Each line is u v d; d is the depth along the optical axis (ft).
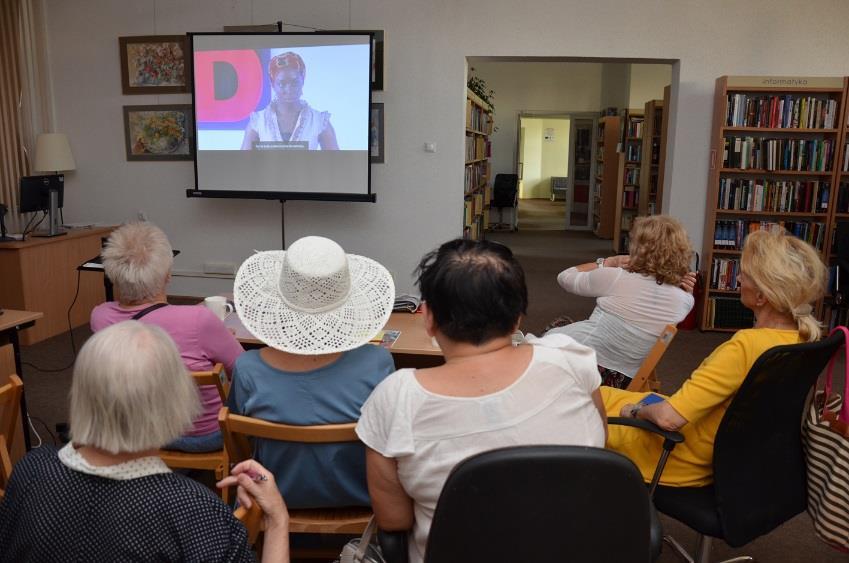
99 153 19.15
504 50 17.20
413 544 4.11
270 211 18.83
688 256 8.66
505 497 3.07
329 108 16.92
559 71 36.81
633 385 8.09
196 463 6.73
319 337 5.19
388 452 3.67
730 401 5.48
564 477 3.05
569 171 37.93
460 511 3.11
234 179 17.74
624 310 8.74
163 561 3.20
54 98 19.02
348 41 16.49
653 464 5.97
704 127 17.19
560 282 9.69
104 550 3.17
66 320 16.24
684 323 17.29
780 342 5.33
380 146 17.95
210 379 6.18
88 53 18.66
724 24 16.72
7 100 17.79
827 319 16.39
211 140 17.66
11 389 5.32
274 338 5.16
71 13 18.53
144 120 18.71
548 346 4.05
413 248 18.39
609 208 34.55
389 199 18.22
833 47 16.58
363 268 6.03
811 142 16.25
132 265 6.71
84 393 3.23
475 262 3.73
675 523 8.20
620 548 3.19
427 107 17.65
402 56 17.48
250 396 5.16
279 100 17.12
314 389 5.04
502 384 3.64
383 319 5.54
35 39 18.56
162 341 3.43
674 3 16.72
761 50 16.74
